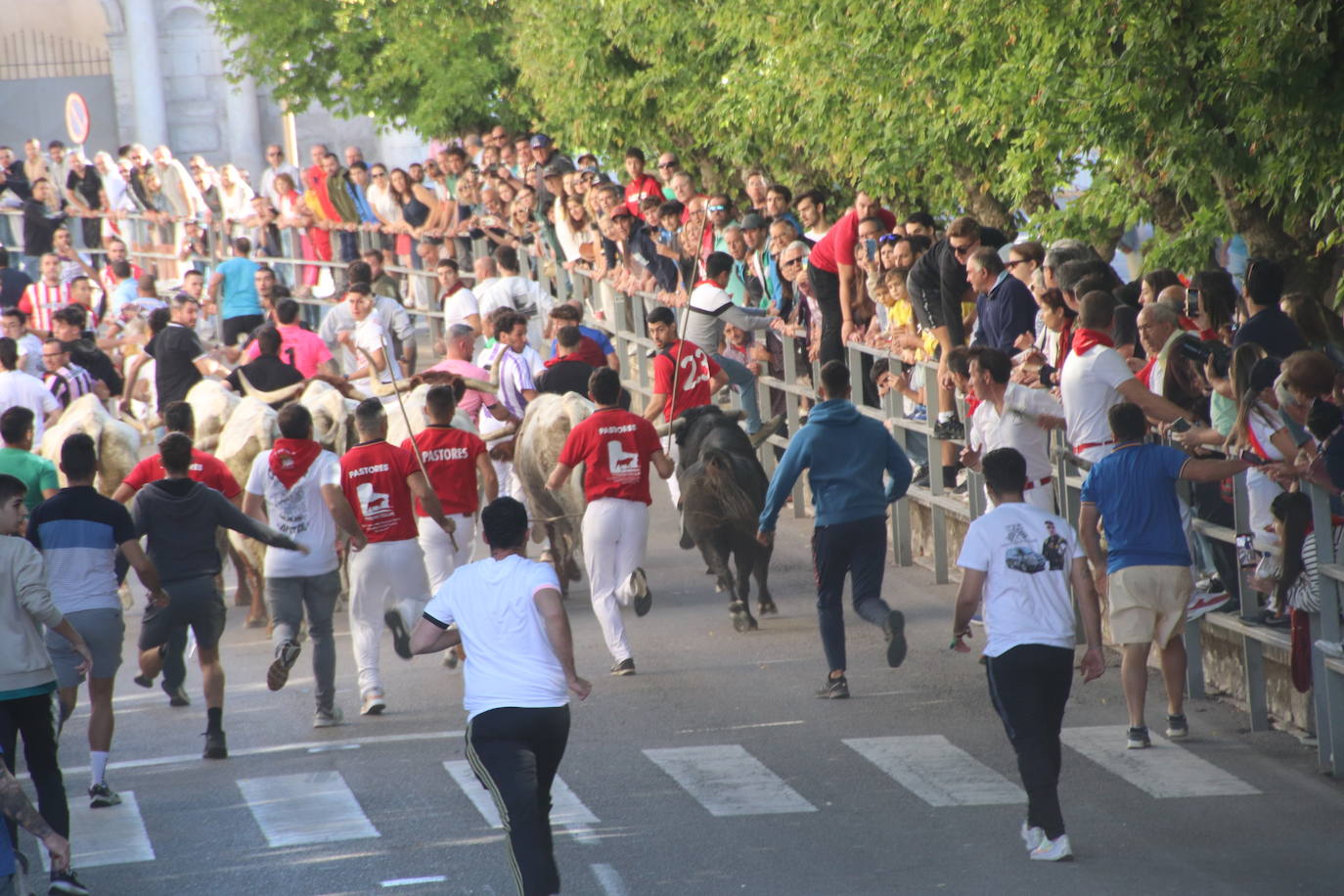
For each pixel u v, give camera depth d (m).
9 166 112.62
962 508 48.09
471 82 94.75
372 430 38.56
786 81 56.22
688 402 48.72
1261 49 37.75
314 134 151.38
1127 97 40.91
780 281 59.94
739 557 44.94
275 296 75.00
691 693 39.66
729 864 28.22
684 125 76.06
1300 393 32.06
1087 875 27.20
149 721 39.94
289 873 28.48
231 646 47.22
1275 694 36.16
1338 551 32.56
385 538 38.69
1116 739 35.16
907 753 34.44
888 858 28.34
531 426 47.75
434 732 37.56
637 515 41.34
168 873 28.86
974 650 42.41
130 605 53.69
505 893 27.02
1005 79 45.72
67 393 62.69
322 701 38.28
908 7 47.78
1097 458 35.94
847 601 48.06
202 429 51.97
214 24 149.25
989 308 43.84
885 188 57.56
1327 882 26.66
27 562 28.64
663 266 69.25
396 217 91.38
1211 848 28.47
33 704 28.97
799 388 57.16
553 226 81.50
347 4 97.19
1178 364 36.44
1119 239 54.00
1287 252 44.31
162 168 109.44
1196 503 37.25
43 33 150.12
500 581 26.00
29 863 29.95
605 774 33.62
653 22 70.94
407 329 69.00
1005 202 59.97
